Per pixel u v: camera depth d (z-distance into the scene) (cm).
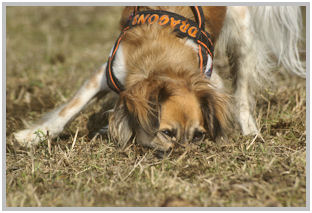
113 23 1172
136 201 349
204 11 492
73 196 353
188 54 414
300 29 651
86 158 434
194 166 404
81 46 985
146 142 407
